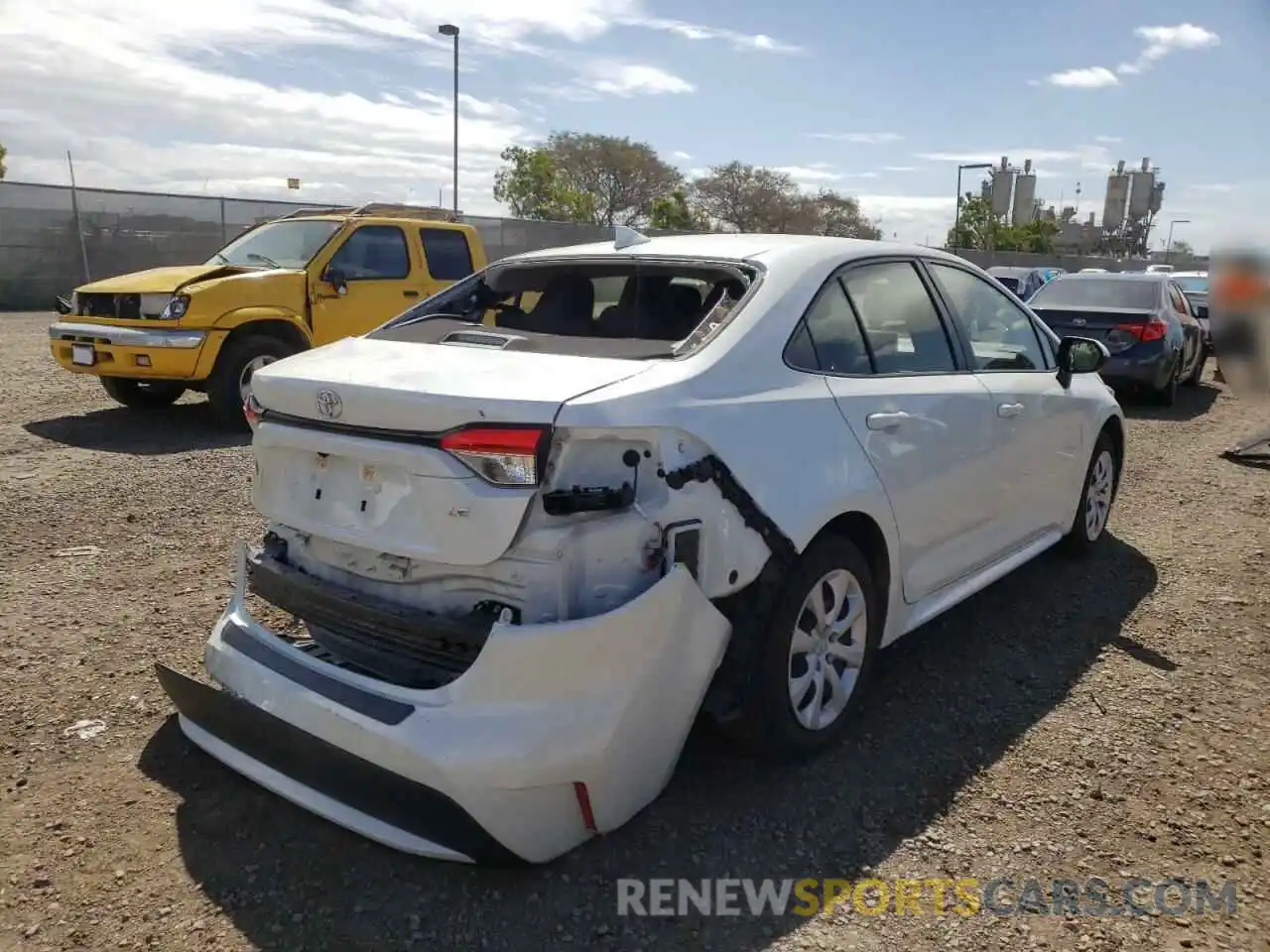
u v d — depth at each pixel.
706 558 2.98
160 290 8.53
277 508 3.32
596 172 51.00
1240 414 11.73
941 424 3.97
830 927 2.72
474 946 2.63
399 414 2.86
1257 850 3.07
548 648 2.64
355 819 2.82
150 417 9.45
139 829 3.08
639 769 2.86
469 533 2.76
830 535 3.47
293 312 9.04
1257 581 5.51
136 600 4.83
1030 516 4.95
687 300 3.72
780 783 3.40
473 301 4.25
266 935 2.65
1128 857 3.03
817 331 3.60
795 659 3.43
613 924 2.72
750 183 51.91
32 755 3.46
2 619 4.55
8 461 7.55
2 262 21.34
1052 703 4.03
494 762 2.59
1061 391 5.10
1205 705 4.02
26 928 2.64
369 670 3.04
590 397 2.79
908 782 3.43
